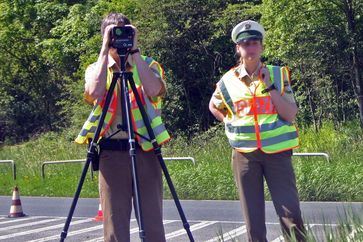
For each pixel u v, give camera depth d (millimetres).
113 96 6379
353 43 28703
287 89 7129
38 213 16594
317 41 28922
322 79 30297
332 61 29359
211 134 31438
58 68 40625
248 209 7156
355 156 21750
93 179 22125
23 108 41312
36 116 41312
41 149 32688
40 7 41125
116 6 36000
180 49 34031
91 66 6551
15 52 41281
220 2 34281
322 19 28781
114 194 6355
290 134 7113
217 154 24469
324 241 6566
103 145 6375
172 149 29188
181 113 34250
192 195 19359
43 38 41250
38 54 41250
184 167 21422
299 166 18641
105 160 6379
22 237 12469
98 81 6227
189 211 16078
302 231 6883
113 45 6176
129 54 6293
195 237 11930
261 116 7070
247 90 7133
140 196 6316
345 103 30547
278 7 28578
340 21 28953
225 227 13148
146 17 33719
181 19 33656
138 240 11531
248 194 7160
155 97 6438
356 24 29047
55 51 38906
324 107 30609
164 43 33781
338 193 17625
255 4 34781
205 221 14219
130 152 6047
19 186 22938
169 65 34062
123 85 6176
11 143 40438
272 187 7094
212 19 33625
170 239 11766
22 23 41250
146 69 6258
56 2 41875
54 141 34594
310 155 19578
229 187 19203
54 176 24500
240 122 7133
